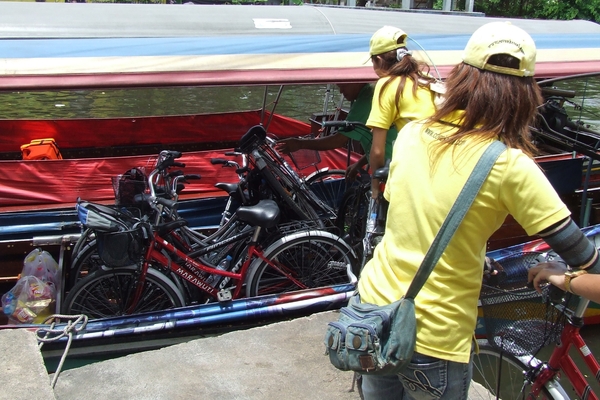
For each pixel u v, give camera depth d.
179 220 3.38
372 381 1.75
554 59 4.14
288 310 3.44
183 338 3.36
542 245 2.98
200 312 3.36
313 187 4.55
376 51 3.24
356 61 3.64
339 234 4.11
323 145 4.18
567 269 1.69
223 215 3.93
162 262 3.38
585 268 1.44
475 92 1.44
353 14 4.71
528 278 1.81
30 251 3.78
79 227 3.91
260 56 3.54
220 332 3.42
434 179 1.48
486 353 2.40
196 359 2.84
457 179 1.44
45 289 3.33
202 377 2.71
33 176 4.62
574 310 1.96
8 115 9.57
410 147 1.56
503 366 2.42
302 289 3.73
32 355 2.40
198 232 4.12
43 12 3.84
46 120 5.65
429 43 4.24
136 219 3.31
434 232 1.47
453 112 1.51
